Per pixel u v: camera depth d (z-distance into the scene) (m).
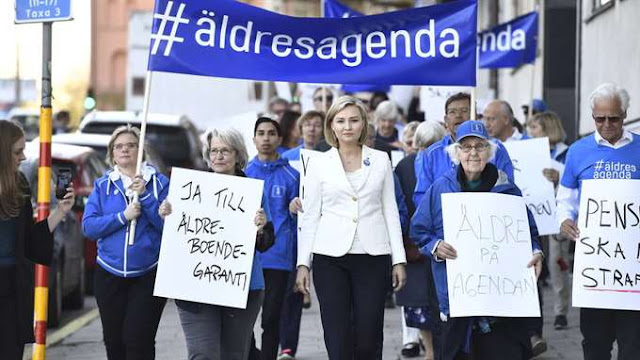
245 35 10.02
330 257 9.12
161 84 32.75
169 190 9.01
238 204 9.05
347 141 9.16
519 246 8.66
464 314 8.58
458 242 8.63
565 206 9.30
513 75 31.97
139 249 9.30
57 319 15.45
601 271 8.87
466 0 10.30
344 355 9.03
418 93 24.34
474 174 8.73
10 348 8.20
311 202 9.23
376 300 9.09
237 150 9.30
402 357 12.59
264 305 11.47
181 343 13.69
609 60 20.73
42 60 10.20
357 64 10.21
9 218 8.16
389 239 9.22
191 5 9.90
